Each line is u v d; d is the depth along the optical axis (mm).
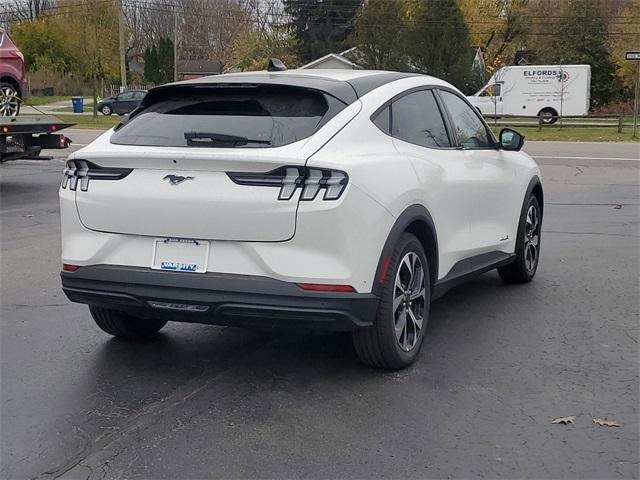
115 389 4676
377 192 4473
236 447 3900
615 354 5289
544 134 30156
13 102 14609
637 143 25891
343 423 4172
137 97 45281
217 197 4289
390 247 4570
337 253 4242
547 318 6141
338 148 4422
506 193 6566
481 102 39500
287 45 63094
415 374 4879
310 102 4707
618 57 52125
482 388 4664
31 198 12789
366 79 5145
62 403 4465
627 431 4086
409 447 3900
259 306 4262
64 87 63406
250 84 4773
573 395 4570
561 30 55094
